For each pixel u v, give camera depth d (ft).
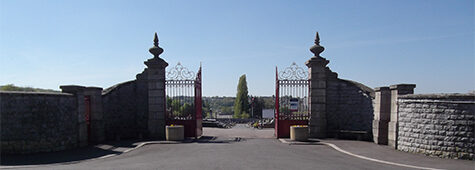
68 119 36.06
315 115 44.80
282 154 32.71
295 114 47.24
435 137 30.91
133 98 47.26
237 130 63.10
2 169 25.11
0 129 30.73
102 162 28.45
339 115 45.32
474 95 28.53
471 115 28.68
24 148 31.76
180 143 40.98
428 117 31.58
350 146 37.55
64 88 37.37
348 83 44.83
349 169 25.50
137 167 25.91
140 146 38.52
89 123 40.68
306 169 25.38
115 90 45.34
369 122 42.45
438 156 30.58
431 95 31.22
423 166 26.78
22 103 31.63
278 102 46.03
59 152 33.99
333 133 44.98
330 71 45.68
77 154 33.09
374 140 39.96
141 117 47.24
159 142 41.09
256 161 28.63
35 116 32.45
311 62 44.80
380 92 38.73
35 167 25.93
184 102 50.06
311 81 44.93
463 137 29.09
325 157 31.14
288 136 45.78
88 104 40.78
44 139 33.12
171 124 45.52
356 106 44.14
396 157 31.01
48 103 33.55
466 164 27.30
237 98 147.64
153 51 45.32
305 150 35.55
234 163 27.66
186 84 45.52
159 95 45.34
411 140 33.45
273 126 77.30
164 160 29.30
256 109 149.69
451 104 29.86
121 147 37.70
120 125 45.91
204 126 78.02
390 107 38.55
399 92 35.73
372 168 25.95
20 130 31.55
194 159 29.66
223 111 204.85
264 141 43.01
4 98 30.73
